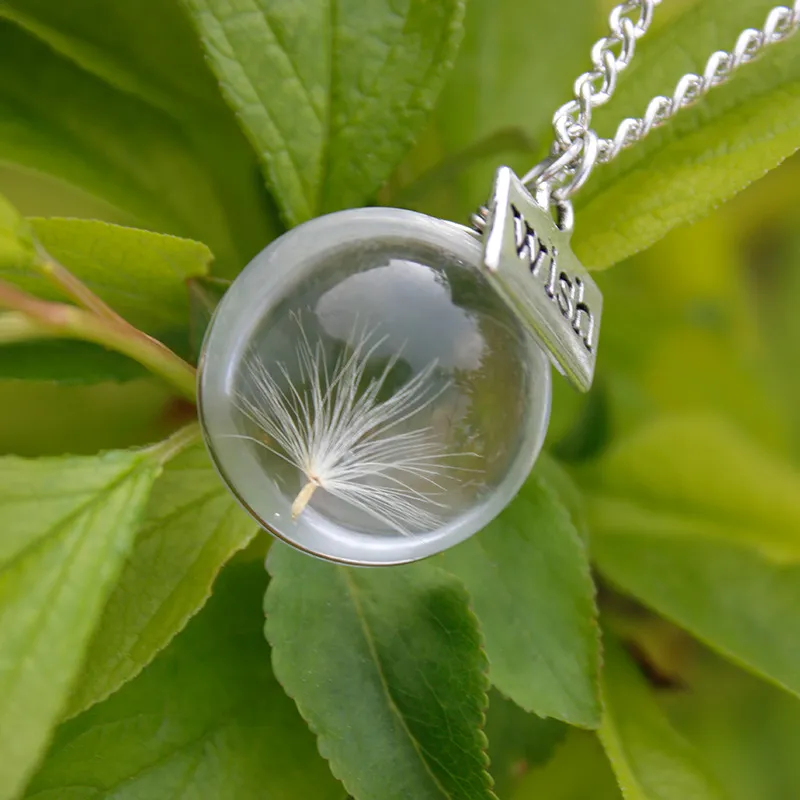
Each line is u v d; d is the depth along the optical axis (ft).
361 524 0.59
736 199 0.72
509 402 0.58
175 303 0.61
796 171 0.72
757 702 0.69
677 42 0.65
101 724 0.61
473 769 0.59
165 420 0.65
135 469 0.58
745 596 0.67
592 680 0.62
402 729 0.60
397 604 0.61
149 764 0.61
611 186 0.64
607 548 0.68
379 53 0.61
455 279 0.58
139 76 0.65
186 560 0.60
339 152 0.61
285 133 0.61
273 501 0.58
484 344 0.58
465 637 0.60
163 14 0.64
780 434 0.71
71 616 0.56
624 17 0.65
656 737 0.66
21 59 0.64
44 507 0.57
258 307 0.57
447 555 0.63
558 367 0.59
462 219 0.67
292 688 0.60
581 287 0.61
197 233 0.65
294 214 0.61
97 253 0.59
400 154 0.62
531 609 0.63
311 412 0.57
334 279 0.57
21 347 0.60
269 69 0.60
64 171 0.64
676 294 0.72
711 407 0.71
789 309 0.72
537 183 0.62
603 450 0.70
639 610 0.69
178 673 0.62
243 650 0.63
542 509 0.63
